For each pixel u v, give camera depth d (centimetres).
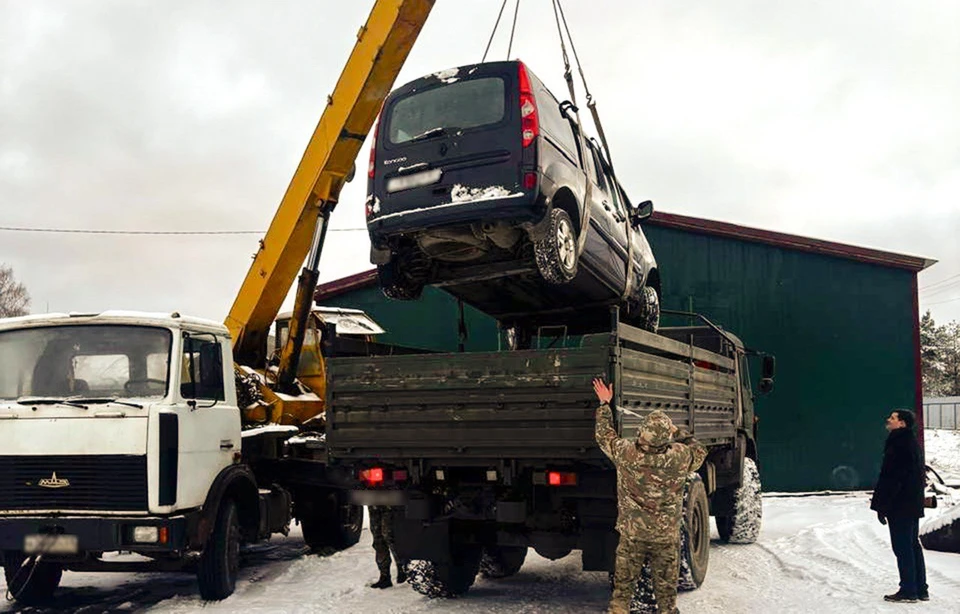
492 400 579
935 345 7188
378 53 839
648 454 518
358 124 882
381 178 651
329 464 651
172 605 688
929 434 4303
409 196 632
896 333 1571
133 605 709
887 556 843
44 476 644
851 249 1580
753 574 769
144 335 694
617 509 580
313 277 919
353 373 630
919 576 644
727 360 882
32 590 715
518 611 634
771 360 1082
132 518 636
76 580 831
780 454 1572
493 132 614
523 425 571
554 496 592
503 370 577
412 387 607
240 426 788
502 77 627
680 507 527
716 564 827
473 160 613
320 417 987
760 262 1620
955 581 705
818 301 1598
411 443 606
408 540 650
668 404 647
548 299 797
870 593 670
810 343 1591
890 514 643
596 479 582
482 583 757
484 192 604
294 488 932
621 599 523
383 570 735
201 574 701
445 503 636
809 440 1571
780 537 1011
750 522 952
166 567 690
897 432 652
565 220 648
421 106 650
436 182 622
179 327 700
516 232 648
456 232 639
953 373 7062
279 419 916
